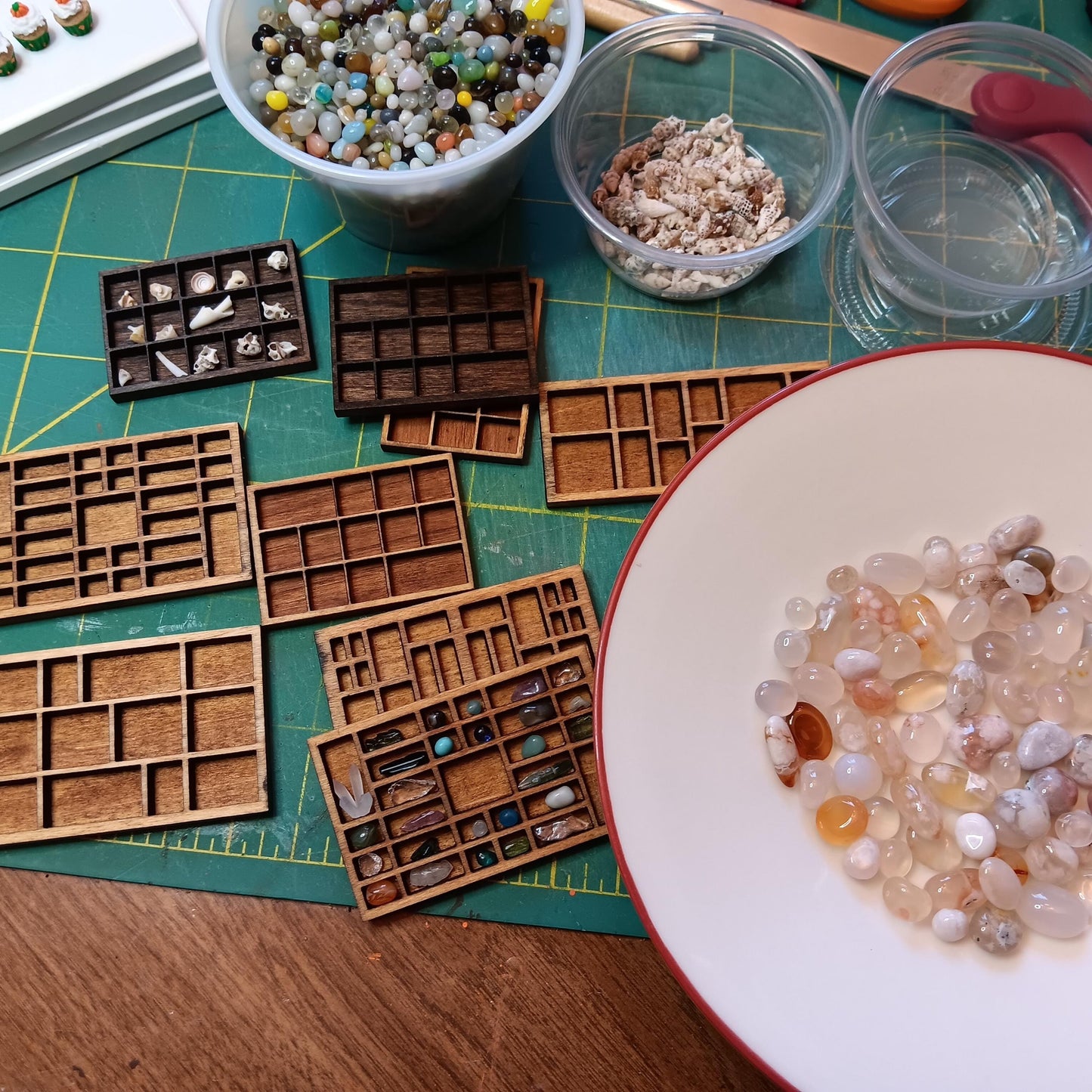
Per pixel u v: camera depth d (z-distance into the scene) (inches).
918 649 9.9
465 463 11.3
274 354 11.3
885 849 9.6
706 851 9.2
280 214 11.9
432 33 11.1
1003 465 9.9
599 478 11.2
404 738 10.6
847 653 9.9
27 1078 10.4
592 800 10.6
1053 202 11.7
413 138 10.8
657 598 9.5
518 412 11.3
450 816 10.5
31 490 11.2
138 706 10.8
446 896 10.6
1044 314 11.6
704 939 9.1
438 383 11.2
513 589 10.9
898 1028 9.0
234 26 10.9
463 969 10.5
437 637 10.8
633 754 9.3
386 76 11.0
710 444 9.6
